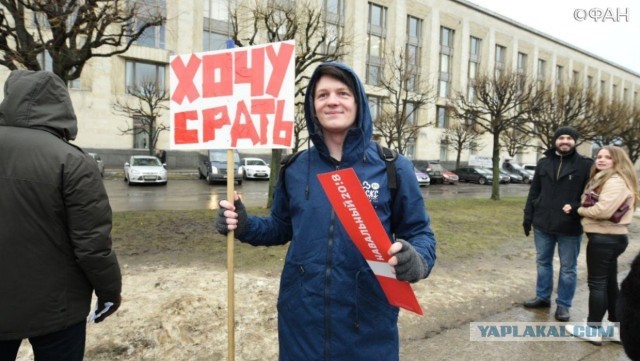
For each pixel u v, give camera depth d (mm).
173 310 3342
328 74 1550
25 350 2732
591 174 3303
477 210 11750
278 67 1988
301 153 1741
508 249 6629
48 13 5117
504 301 4113
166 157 26312
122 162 25281
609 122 17031
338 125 1537
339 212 1344
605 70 51156
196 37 25406
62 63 5805
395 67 19734
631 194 3061
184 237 6488
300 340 1572
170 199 13328
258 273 4609
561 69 45594
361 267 1498
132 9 6074
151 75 25641
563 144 3508
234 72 2078
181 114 2211
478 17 37219
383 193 1537
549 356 2982
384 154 1593
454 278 4836
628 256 6348
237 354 2834
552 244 3795
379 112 24016
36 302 1584
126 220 7891
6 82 1652
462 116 17656
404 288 1357
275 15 10273
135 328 3061
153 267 4742
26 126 1604
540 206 3730
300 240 1577
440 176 27391
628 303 1706
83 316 1743
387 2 30938
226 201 1852
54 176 1567
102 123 24672
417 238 1544
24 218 1548
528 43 41531
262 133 2020
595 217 3127
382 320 1536
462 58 36125
